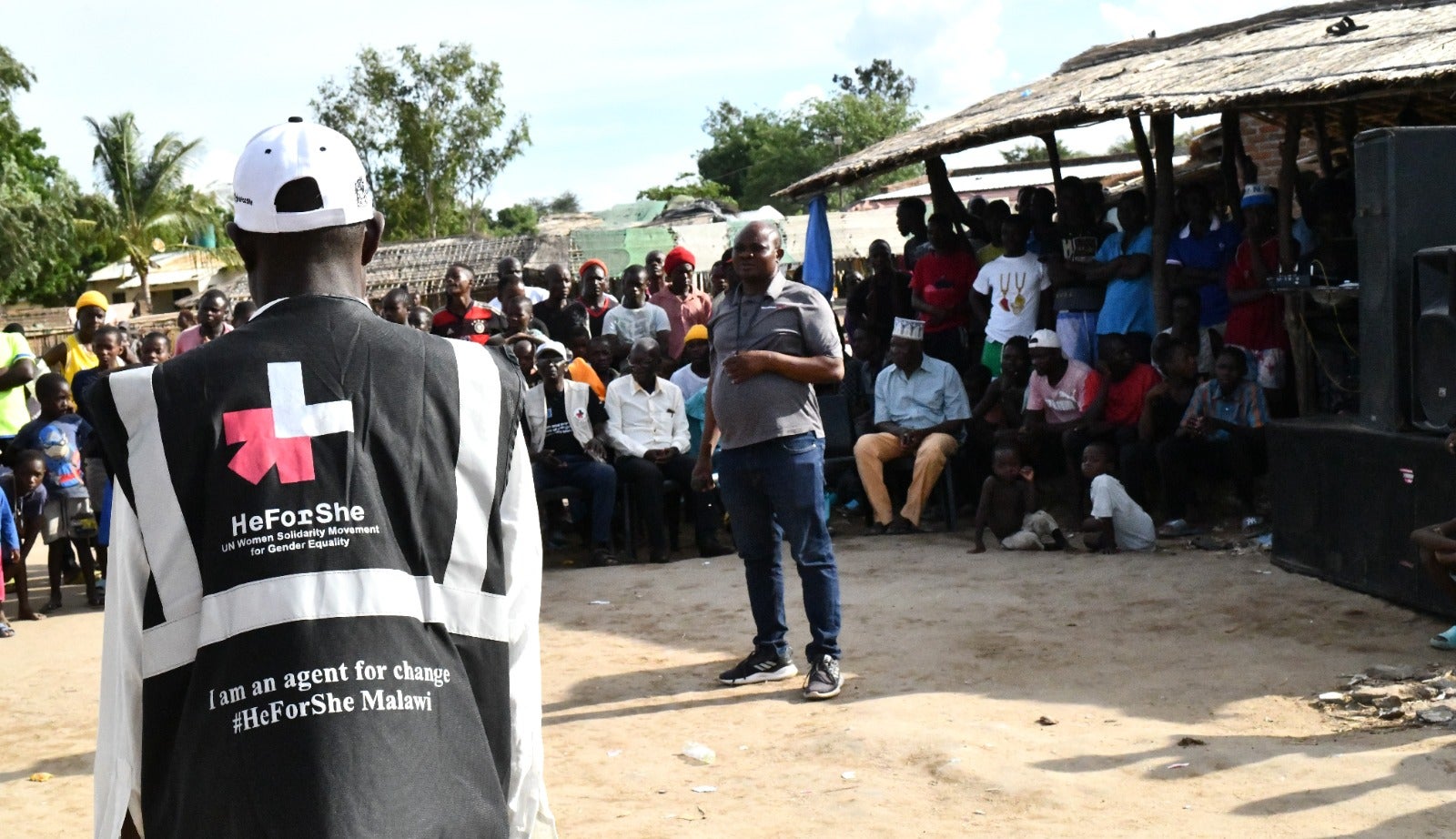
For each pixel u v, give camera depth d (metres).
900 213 12.00
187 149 43.84
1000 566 7.76
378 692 1.78
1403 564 6.09
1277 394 8.64
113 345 9.09
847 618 6.72
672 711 5.36
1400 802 3.96
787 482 5.31
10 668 6.80
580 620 7.10
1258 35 10.10
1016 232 9.92
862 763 4.58
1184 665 5.55
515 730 1.98
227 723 1.75
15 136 36.88
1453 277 5.62
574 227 39.47
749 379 5.27
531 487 2.05
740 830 4.05
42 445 8.26
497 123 43.28
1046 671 5.60
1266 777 4.23
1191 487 8.47
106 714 1.92
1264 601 6.47
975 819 4.04
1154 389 8.51
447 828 1.78
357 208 2.03
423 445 1.93
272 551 1.81
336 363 1.92
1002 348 9.90
